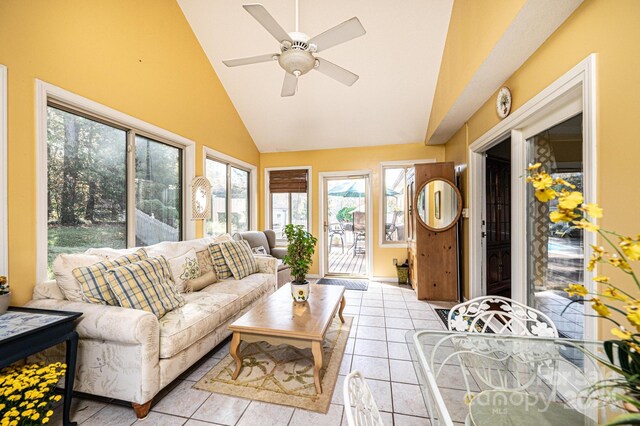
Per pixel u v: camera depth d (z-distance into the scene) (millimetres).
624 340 658
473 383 1130
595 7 1396
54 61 1967
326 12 3000
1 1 1684
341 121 4570
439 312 3352
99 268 1884
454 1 2795
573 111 1701
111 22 2396
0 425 1189
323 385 1920
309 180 5297
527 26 1678
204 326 2059
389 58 3451
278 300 2465
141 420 1611
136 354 1614
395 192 5098
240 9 3115
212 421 1604
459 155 3799
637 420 589
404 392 1860
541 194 698
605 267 1354
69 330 1548
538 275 2207
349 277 5191
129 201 2656
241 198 4922
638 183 1178
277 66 3762
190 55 3398
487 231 3859
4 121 1689
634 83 1185
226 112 4227
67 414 1529
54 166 2082
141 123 2699
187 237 3391
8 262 1708
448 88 3088
